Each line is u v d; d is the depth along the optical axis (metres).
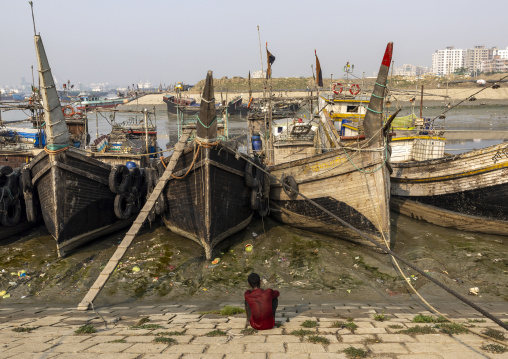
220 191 13.45
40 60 12.16
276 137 20.97
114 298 10.57
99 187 14.67
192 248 14.14
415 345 5.45
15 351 5.42
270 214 17.45
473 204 15.18
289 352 5.25
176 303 10.16
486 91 96.81
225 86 126.56
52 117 12.71
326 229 15.04
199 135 12.70
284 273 12.09
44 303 10.28
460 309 8.75
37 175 13.81
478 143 38.00
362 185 13.38
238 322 7.11
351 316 7.64
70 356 5.17
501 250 13.41
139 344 5.73
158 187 12.55
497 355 4.98
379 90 12.50
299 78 124.00
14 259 13.19
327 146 18.27
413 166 17.22
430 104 88.62
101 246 14.64
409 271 11.99
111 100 102.12
